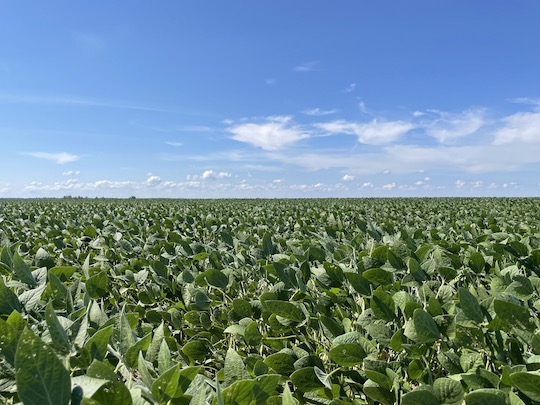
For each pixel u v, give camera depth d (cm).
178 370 107
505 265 291
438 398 121
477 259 267
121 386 95
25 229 659
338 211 1233
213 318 251
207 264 353
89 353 126
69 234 575
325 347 198
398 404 141
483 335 165
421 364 161
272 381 119
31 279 212
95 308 173
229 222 799
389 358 182
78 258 409
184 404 118
